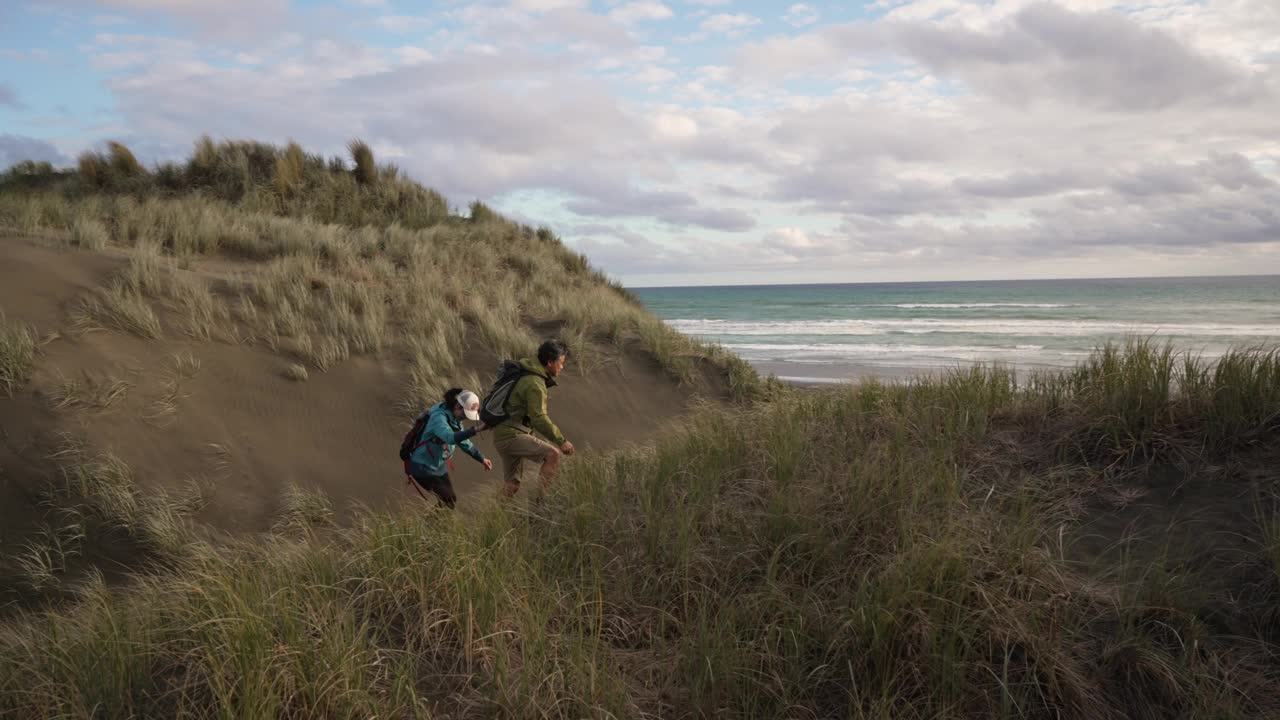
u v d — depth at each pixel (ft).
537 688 9.26
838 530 12.74
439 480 18.69
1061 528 11.78
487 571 11.90
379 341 31.68
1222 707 8.45
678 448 19.83
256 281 33.81
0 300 25.36
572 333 38.11
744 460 17.57
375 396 28.60
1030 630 9.61
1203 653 9.33
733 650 9.90
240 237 41.16
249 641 9.49
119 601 13.30
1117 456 14.28
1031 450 15.30
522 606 11.12
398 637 10.88
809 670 9.91
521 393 18.90
